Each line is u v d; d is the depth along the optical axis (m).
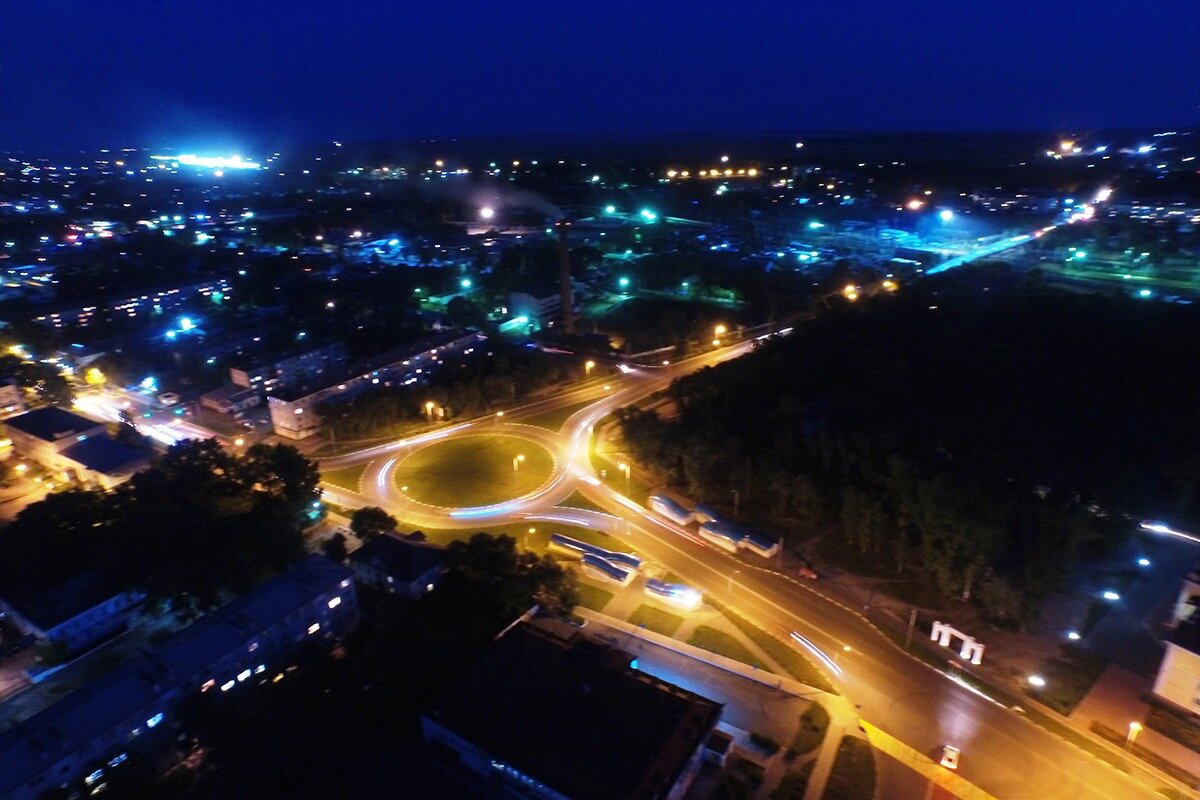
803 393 161.25
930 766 80.00
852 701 89.38
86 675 96.75
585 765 73.50
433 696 86.25
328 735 81.75
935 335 187.88
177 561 106.81
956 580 106.12
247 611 93.62
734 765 79.38
